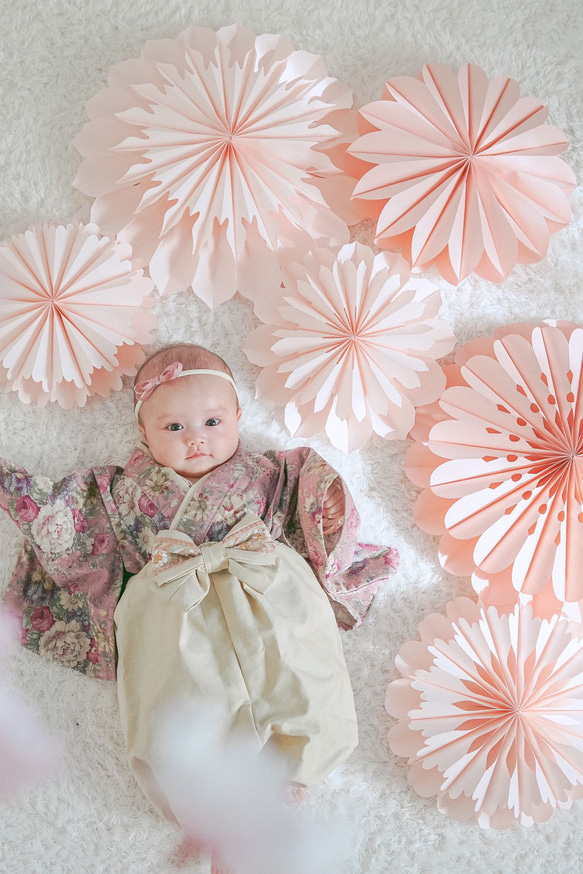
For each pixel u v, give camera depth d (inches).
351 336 62.2
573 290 71.4
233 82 61.2
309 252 64.6
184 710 53.6
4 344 61.9
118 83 65.3
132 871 58.3
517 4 73.2
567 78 72.9
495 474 63.9
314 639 57.0
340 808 61.1
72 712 60.6
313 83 65.3
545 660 61.2
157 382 59.4
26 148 67.6
